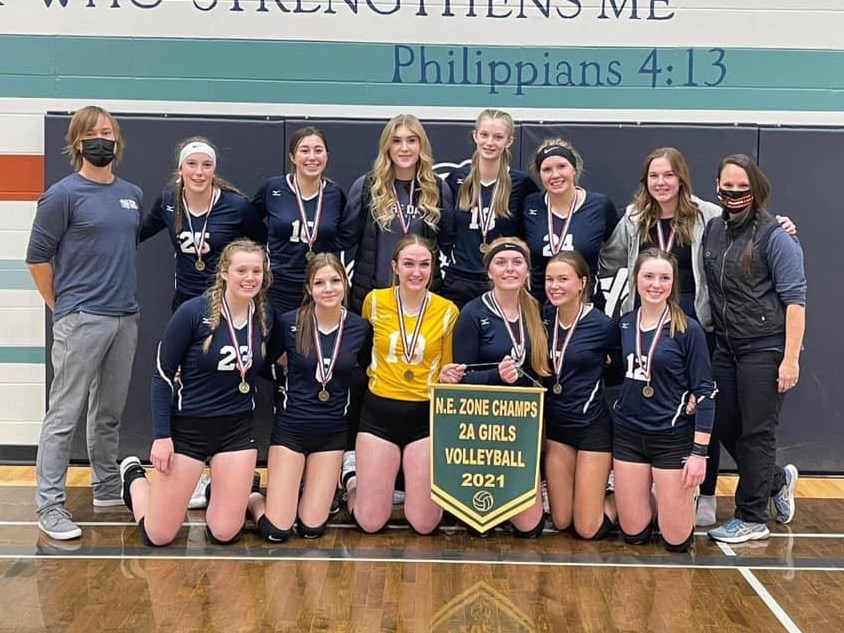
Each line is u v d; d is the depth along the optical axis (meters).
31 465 7.12
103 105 6.95
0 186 7.00
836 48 6.95
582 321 5.53
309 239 6.00
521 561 5.25
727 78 6.95
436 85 6.95
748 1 6.90
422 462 5.60
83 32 6.91
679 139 6.88
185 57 6.92
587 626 4.44
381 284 5.88
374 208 5.83
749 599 4.78
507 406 5.51
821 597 4.81
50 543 5.46
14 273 7.05
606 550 5.45
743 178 5.44
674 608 4.65
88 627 4.37
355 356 5.52
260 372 5.51
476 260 6.01
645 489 5.48
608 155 6.88
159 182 6.88
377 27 6.92
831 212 6.90
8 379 7.12
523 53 6.93
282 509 5.50
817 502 6.43
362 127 6.88
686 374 5.34
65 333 5.62
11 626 4.38
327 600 4.69
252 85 6.94
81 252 5.63
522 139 6.88
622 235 5.83
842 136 6.85
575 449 5.64
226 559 5.23
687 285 5.73
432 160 6.49
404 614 4.53
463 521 5.54
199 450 5.34
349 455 6.31
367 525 5.64
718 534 5.61
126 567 5.10
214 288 5.28
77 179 5.65
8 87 6.95
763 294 5.52
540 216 5.93
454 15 6.91
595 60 6.94
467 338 5.56
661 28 6.92
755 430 5.59
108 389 5.95
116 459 6.13
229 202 5.96
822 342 6.95
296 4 6.90
